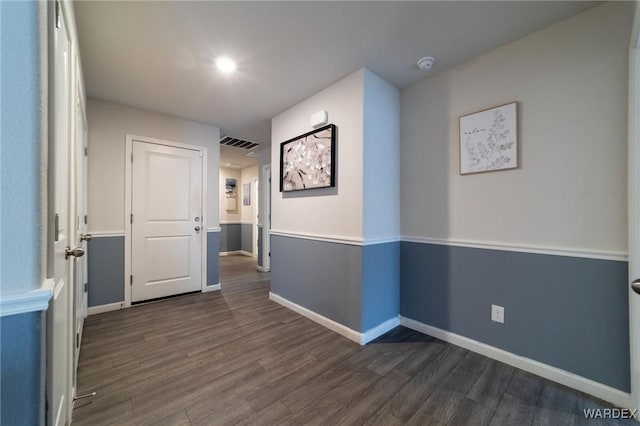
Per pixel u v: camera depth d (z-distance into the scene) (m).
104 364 1.85
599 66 1.55
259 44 1.91
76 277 1.64
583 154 1.60
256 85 2.50
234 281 4.23
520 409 1.45
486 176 2.00
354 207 2.26
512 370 1.80
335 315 2.42
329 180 2.43
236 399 1.52
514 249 1.86
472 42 1.88
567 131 1.66
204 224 3.63
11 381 0.70
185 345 2.13
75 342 1.59
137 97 2.77
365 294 2.22
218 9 1.57
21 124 0.71
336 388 1.62
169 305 3.07
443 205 2.25
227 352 2.03
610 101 1.52
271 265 3.31
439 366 1.85
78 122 1.71
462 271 2.13
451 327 2.19
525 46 1.82
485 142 2.00
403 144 2.54
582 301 1.60
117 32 1.76
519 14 1.61
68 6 1.22
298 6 1.55
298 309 2.84
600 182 1.55
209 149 3.67
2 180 0.69
